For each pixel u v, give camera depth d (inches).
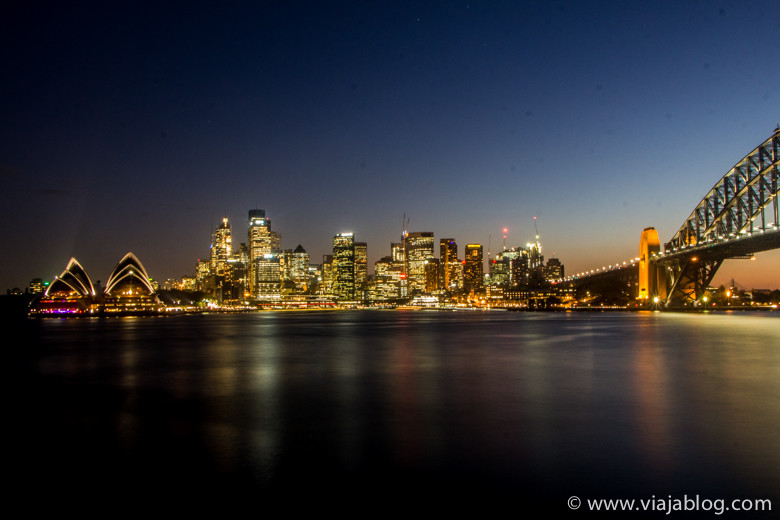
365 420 878.4
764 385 1197.1
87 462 655.1
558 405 989.2
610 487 558.9
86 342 3016.7
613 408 952.3
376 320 7091.5
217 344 2731.3
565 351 2102.6
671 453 669.3
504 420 867.4
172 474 609.0
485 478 588.1
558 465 628.1
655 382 1256.8
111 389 1238.3
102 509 510.9
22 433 806.5
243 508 511.2
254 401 1063.6
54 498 538.3
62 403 1055.6
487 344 2532.0
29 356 2130.9
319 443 735.1
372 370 1560.0
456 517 488.7
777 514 492.4
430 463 641.6
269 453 687.7
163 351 2329.0
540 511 501.0
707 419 853.8
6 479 597.6
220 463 646.5
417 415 914.1
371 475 600.7
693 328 3695.9
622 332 3324.3
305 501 527.2
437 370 1542.8
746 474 591.5
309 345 2605.8
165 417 914.7
